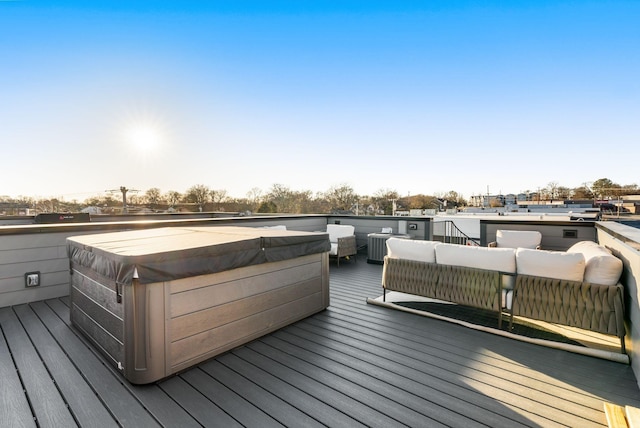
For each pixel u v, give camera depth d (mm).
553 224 5277
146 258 1932
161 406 1776
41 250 3752
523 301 2686
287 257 2934
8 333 2777
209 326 2318
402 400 1842
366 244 7438
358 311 3453
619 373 2152
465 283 2990
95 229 4234
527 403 1816
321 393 1909
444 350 2498
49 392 1908
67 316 3219
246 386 1985
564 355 2418
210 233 3424
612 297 2338
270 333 2818
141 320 1962
